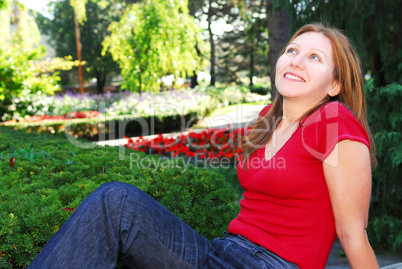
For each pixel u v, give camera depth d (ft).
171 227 4.62
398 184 14.26
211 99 58.08
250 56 123.75
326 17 13.66
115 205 4.29
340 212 4.04
